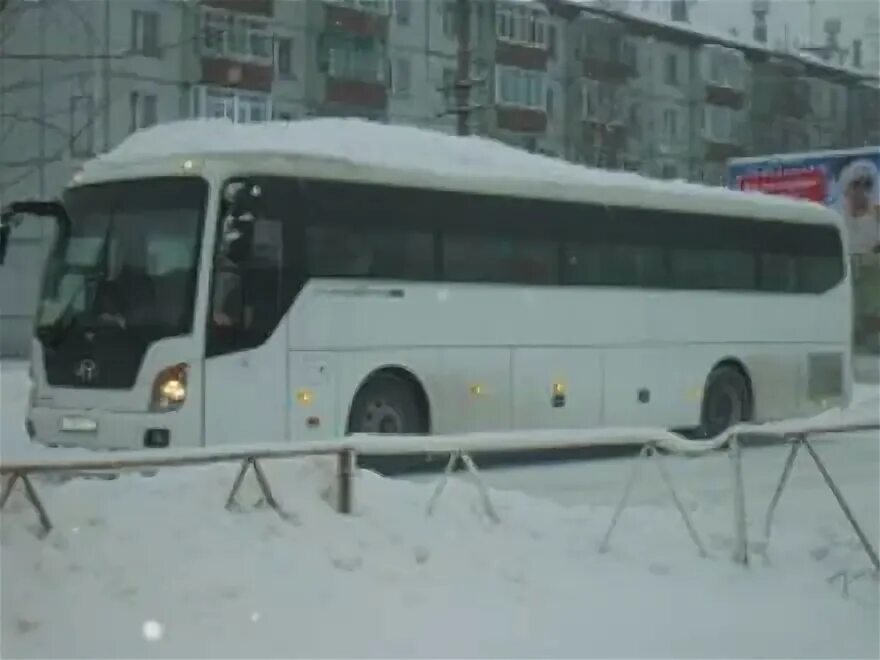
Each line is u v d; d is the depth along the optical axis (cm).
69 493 803
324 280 1355
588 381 1627
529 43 5378
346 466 839
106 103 3512
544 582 795
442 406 1464
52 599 670
